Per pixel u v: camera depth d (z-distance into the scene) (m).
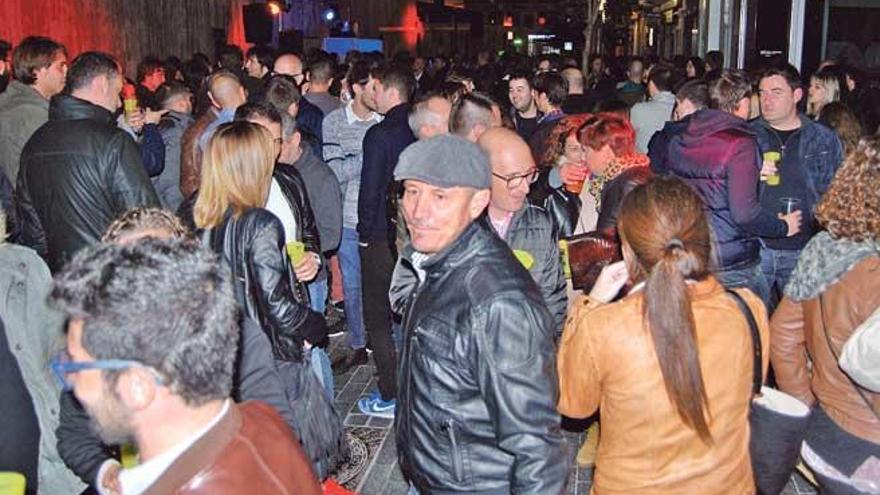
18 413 2.33
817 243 2.51
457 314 2.00
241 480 1.36
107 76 3.97
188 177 4.62
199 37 14.38
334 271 6.62
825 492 2.51
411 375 2.09
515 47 31.64
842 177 2.39
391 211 4.05
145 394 1.31
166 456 1.34
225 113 4.48
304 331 3.04
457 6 29.14
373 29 23.59
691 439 2.03
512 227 3.29
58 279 1.33
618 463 2.10
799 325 2.62
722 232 3.87
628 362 2.04
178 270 1.33
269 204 3.68
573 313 2.20
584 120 4.12
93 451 2.15
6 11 10.12
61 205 3.83
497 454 2.04
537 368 1.97
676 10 16.64
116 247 1.36
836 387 2.43
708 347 2.04
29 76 5.05
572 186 3.97
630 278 2.16
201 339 1.32
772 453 2.38
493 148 3.06
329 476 3.90
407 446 2.16
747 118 4.53
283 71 7.55
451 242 2.07
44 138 3.85
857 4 9.43
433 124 4.23
